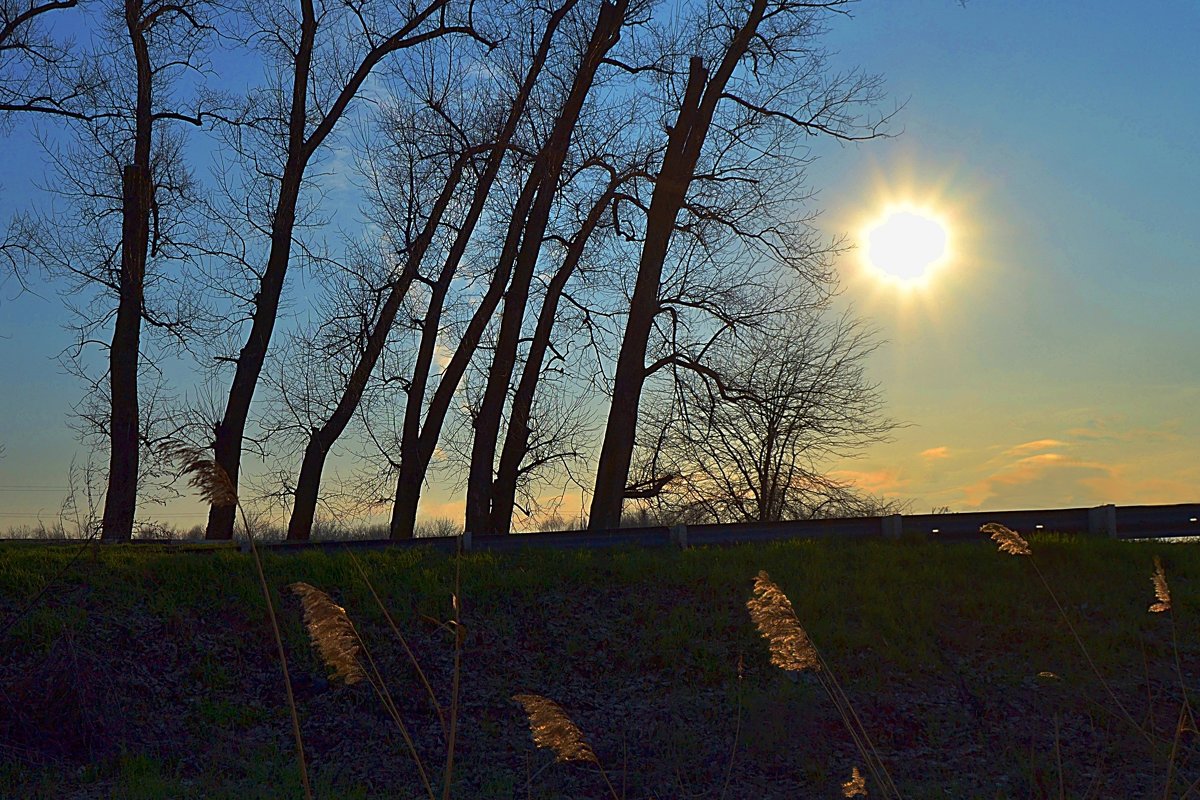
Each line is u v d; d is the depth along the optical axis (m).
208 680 12.21
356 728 11.40
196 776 10.27
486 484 23.75
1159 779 9.41
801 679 12.10
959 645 12.82
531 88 24.81
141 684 11.80
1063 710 11.14
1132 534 16.83
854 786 6.28
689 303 26.25
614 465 23.09
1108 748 10.21
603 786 9.99
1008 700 11.40
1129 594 13.88
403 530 23.86
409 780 10.18
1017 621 13.26
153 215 23.84
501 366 24.00
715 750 10.65
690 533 17.47
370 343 24.28
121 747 10.57
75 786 9.90
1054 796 9.16
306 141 24.45
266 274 24.02
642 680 12.47
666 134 25.05
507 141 24.23
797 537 17.45
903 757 10.41
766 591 4.85
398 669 12.55
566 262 25.58
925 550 15.84
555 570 15.20
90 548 14.56
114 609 13.19
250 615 13.52
